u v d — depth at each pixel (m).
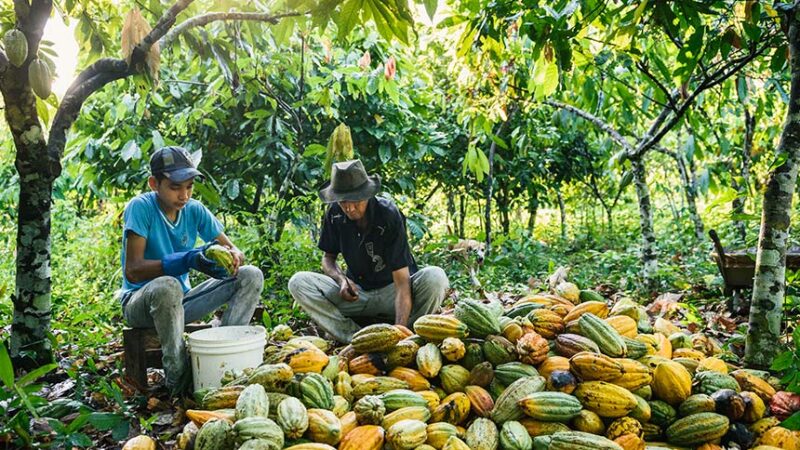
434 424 2.61
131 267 3.53
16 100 3.52
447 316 3.11
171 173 3.54
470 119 6.40
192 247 3.98
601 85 6.09
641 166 6.04
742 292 5.15
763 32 4.45
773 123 8.05
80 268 6.96
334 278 4.42
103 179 6.75
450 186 9.81
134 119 6.36
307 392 2.67
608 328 2.95
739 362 3.47
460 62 5.98
